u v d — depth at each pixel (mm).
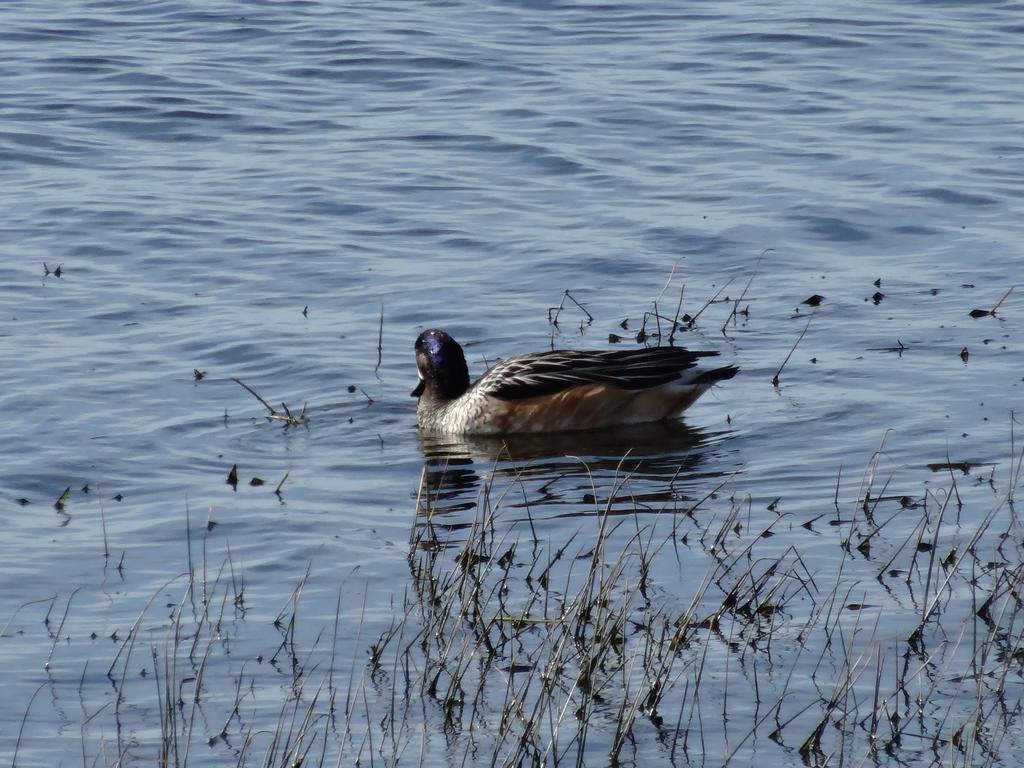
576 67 31578
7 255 21328
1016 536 12305
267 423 16141
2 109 28422
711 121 27969
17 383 16828
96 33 33875
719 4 36719
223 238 22156
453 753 9320
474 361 17922
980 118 27891
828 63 31672
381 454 15453
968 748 9148
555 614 11164
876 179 24625
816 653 10461
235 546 12688
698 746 9328
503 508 13672
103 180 24844
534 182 24812
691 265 21141
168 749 9047
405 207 23578
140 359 17734
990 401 15930
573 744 9398
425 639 10766
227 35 33781
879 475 14008
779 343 18203
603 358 16594
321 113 28703
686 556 12211
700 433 15688
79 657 10602
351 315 19422
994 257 21125
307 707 9891
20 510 13523
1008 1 36688
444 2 36938
